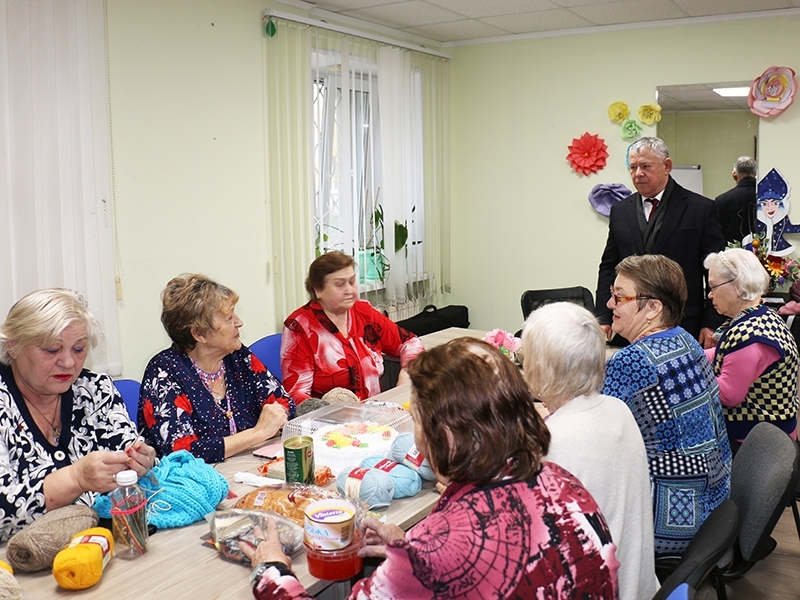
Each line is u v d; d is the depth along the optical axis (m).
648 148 3.58
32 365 1.65
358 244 4.55
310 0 4.04
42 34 2.84
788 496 1.78
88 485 1.57
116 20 3.12
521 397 1.12
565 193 5.01
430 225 5.20
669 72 4.60
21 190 2.81
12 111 2.76
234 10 3.67
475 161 5.30
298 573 1.39
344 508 1.38
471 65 5.21
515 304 5.30
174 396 2.09
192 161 3.53
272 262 4.02
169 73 3.37
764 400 2.48
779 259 4.43
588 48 4.80
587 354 1.51
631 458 1.52
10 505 1.54
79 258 3.04
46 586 1.37
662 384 1.80
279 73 3.92
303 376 2.85
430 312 5.07
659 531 1.81
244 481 1.86
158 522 1.59
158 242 3.41
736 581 2.73
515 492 1.07
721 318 3.54
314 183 4.15
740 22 4.38
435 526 1.05
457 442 1.08
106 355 3.17
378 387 3.02
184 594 1.33
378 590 1.07
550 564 1.03
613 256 3.86
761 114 4.36
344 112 4.30
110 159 3.13
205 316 2.11
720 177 4.55
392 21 4.58
